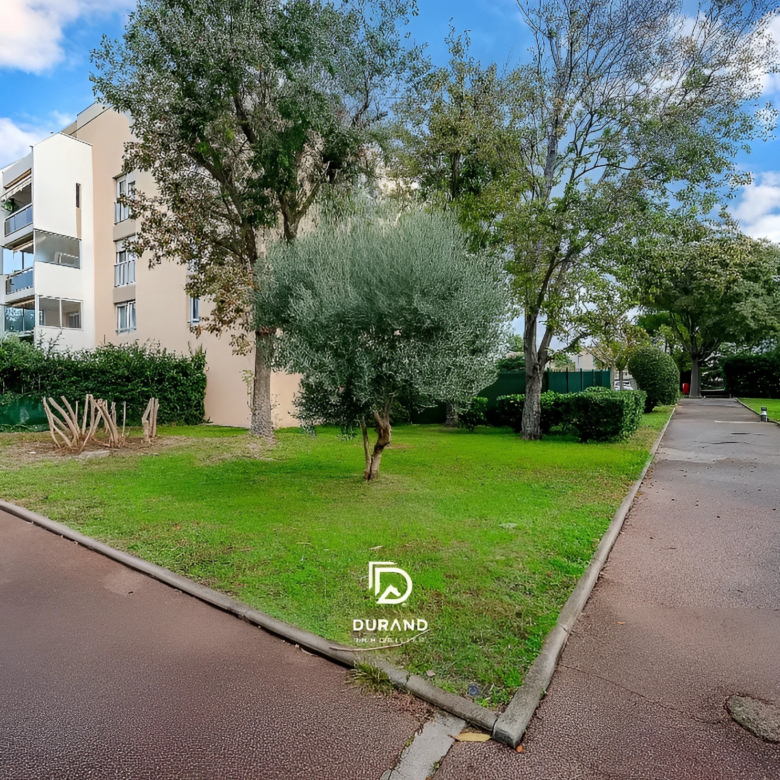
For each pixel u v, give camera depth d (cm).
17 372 1383
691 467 878
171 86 1016
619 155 1078
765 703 257
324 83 1075
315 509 593
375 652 296
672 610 360
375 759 222
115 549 477
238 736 236
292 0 999
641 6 1077
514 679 268
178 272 1834
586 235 995
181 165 1145
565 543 473
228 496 661
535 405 1238
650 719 246
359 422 708
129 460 944
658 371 2103
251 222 1116
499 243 1141
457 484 721
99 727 242
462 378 607
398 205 741
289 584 390
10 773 214
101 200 2231
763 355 3112
